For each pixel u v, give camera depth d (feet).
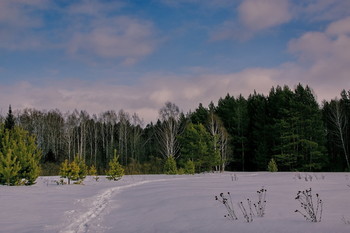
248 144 175.52
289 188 40.09
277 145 158.51
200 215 23.43
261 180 59.16
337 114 143.43
